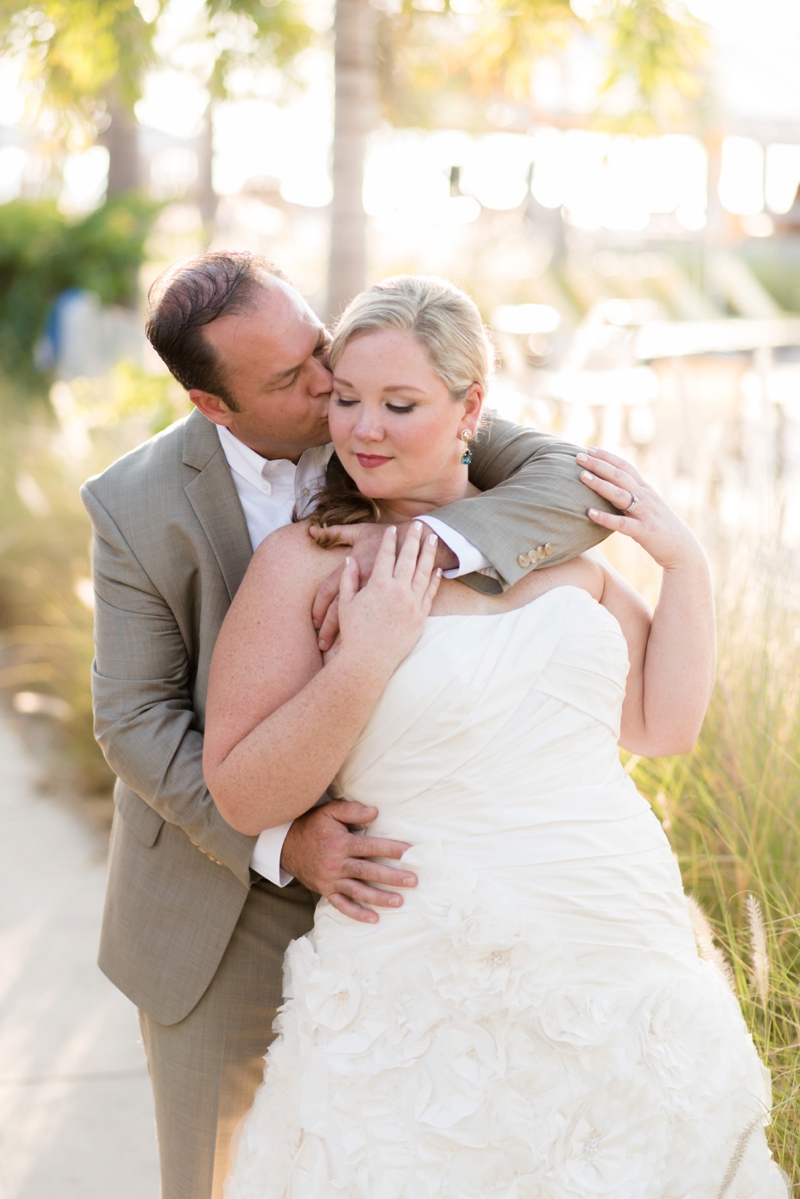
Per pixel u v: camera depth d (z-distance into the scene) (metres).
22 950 3.52
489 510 1.70
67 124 6.34
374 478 1.68
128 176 11.84
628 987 1.67
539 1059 1.57
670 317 14.47
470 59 6.12
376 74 6.12
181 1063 1.95
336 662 1.58
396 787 1.66
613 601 1.86
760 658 2.98
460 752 1.63
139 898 1.97
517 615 1.68
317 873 1.70
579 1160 1.57
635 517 1.79
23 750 4.99
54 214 10.38
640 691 1.86
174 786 1.80
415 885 1.63
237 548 1.88
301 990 1.67
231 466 1.91
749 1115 1.75
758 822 2.73
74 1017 3.21
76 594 4.97
